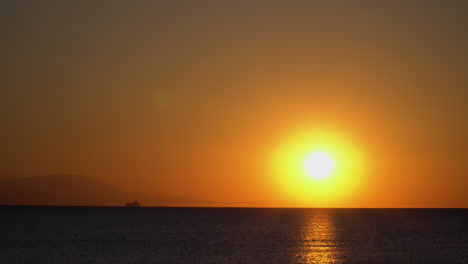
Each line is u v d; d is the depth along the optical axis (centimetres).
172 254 7625
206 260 7019
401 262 7012
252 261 6956
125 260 6988
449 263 6931
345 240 10081
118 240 9825
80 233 11519
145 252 7856
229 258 7212
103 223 15700
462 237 10912
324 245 9031
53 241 9544
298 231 12594
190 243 9300
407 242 9738
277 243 9356
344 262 6962
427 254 7856
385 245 9119
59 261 6875
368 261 7069
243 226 14675
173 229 13162
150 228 13500
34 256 7356
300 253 7812
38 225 14288
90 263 6694
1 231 11925
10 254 7569
